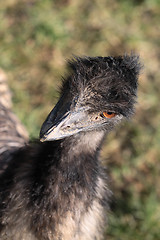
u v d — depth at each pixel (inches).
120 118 297.6
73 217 278.2
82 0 607.8
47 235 274.4
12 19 564.7
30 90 504.1
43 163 273.6
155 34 595.5
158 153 477.1
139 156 471.2
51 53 540.7
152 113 510.0
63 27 566.3
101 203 305.6
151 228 410.9
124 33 581.0
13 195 276.2
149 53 568.4
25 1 585.0
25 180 275.3
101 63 277.6
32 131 441.7
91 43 560.1
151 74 545.3
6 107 389.4
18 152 299.7
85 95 274.2
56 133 260.2
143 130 493.0
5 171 293.1
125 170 457.4
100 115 280.4
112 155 469.4
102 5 609.0
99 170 297.0
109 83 272.4
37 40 546.6
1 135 361.4
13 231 280.8
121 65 283.6
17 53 533.0
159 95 527.8
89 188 281.0
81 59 290.5
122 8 612.4
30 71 520.1
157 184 452.8
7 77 508.1
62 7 591.2
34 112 478.0
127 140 483.5
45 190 267.4
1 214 283.0
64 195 271.1
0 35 545.3
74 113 271.3
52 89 501.0
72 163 274.2
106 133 300.0
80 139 275.9
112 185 434.0
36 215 270.8
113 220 411.5
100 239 342.6
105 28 579.5
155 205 424.8
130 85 278.5
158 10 624.1
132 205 427.8
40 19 562.3
